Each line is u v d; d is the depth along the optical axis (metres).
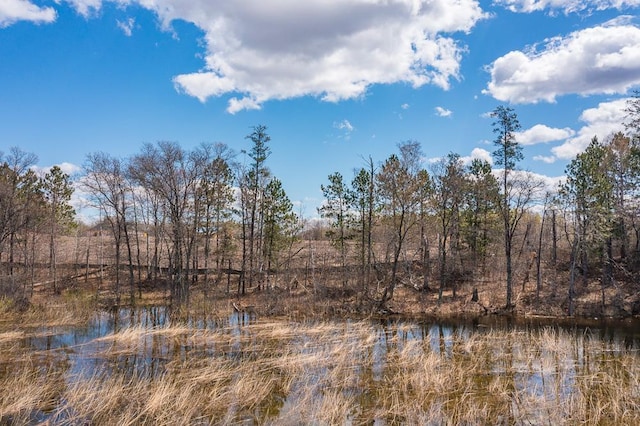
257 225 44.47
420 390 14.21
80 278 45.31
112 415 12.09
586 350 20.36
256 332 25.27
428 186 40.25
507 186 36.66
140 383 14.45
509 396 13.78
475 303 36.94
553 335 21.88
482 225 43.78
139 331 23.56
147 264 48.56
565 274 41.91
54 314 29.31
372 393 14.28
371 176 39.78
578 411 12.41
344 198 42.31
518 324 30.42
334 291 40.00
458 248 43.88
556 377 15.83
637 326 29.48
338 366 16.84
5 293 31.02
